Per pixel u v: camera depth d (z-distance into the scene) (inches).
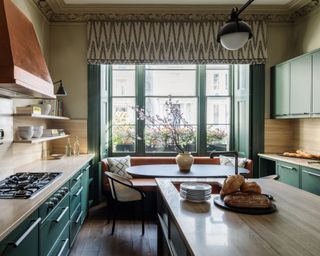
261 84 178.4
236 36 96.1
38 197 71.2
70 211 104.4
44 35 164.4
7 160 106.1
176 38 173.2
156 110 190.2
